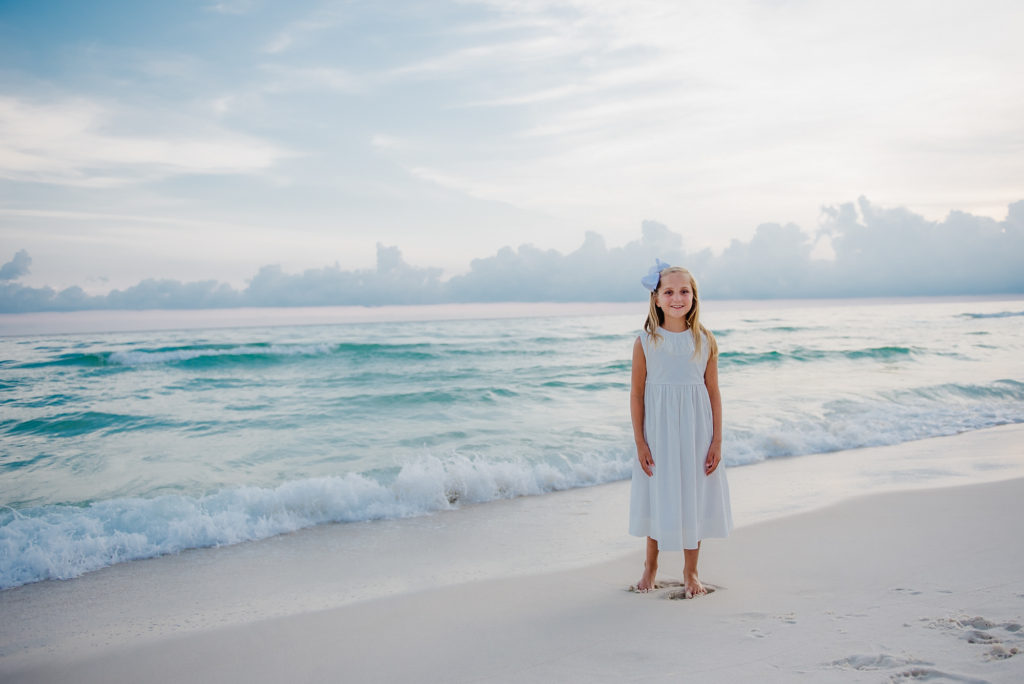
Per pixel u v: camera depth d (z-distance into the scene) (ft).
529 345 85.81
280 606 12.53
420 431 33.22
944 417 34.24
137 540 17.02
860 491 19.36
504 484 22.35
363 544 16.99
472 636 10.14
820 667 7.79
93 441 31.65
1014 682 6.96
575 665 8.66
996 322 125.49
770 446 28.07
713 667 8.11
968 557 12.35
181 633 11.30
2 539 17.04
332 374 57.93
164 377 56.34
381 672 9.06
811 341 84.53
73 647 10.98
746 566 12.81
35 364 62.44
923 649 8.09
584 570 13.52
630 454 27.32
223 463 27.12
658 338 11.13
